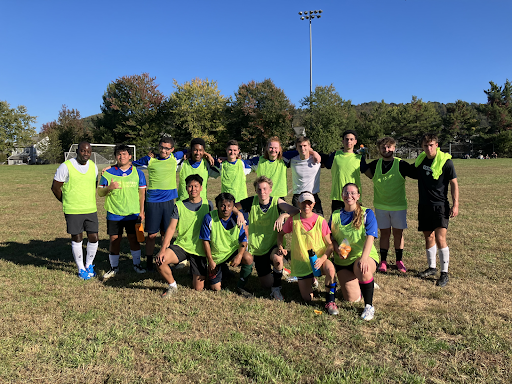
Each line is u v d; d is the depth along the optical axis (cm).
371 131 5894
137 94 5066
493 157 5578
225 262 443
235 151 528
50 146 5997
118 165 503
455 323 331
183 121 4659
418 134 6319
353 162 509
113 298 405
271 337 315
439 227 438
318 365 269
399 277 468
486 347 289
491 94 6438
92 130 5938
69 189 469
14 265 536
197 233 426
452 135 6425
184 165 537
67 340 306
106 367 269
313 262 376
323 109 4016
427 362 269
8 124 5738
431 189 446
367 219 370
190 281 472
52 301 395
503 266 494
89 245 493
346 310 370
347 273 385
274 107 4575
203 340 304
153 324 337
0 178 2308
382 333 319
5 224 884
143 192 522
